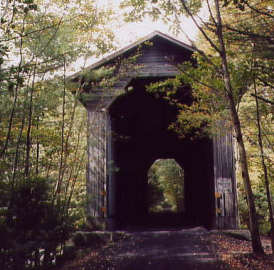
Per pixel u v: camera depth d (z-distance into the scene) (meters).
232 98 7.75
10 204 6.55
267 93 8.80
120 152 14.41
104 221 10.74
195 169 16.81
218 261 7.34
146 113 15.50
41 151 10.20
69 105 9.70
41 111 8.88
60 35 8.29
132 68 10.81
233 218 10.78
